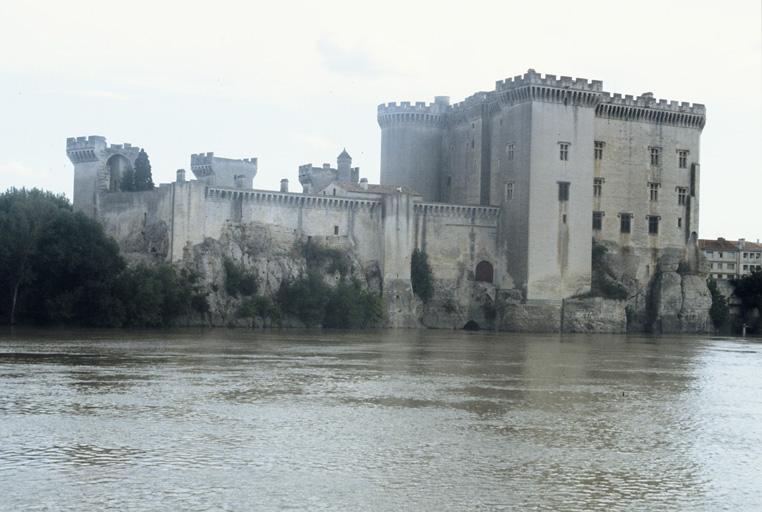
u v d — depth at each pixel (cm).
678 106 15300
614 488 2916
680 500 2798
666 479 3056
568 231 14025
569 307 13938
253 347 8275
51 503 2606
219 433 3641
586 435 3812
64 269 10781
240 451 3312
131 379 5353
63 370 5762
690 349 9950
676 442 3712
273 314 12438
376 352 8062
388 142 16175
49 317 10900
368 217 13750
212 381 5359
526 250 13812
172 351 7462
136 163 13900
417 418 4128
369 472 3044
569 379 6031
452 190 15750
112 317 10950
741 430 4062
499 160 14488
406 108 15975
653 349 9794
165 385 5103
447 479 2973
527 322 13725
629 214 14925
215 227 12588
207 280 12212
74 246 10781
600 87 14188
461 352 8375
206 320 12056
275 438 3569
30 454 3191
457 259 14212
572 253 14062
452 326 14062
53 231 10775
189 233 12325
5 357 6569
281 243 13025
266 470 3038
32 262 10700
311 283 12719
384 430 3803
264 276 12675
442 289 14075
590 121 14175
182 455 3222
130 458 3159
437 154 16100
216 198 12612
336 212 13538
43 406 4228
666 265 15125
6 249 10475
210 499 2678
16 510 2538
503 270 14262
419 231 13988
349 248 13488
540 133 13875
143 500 2652
